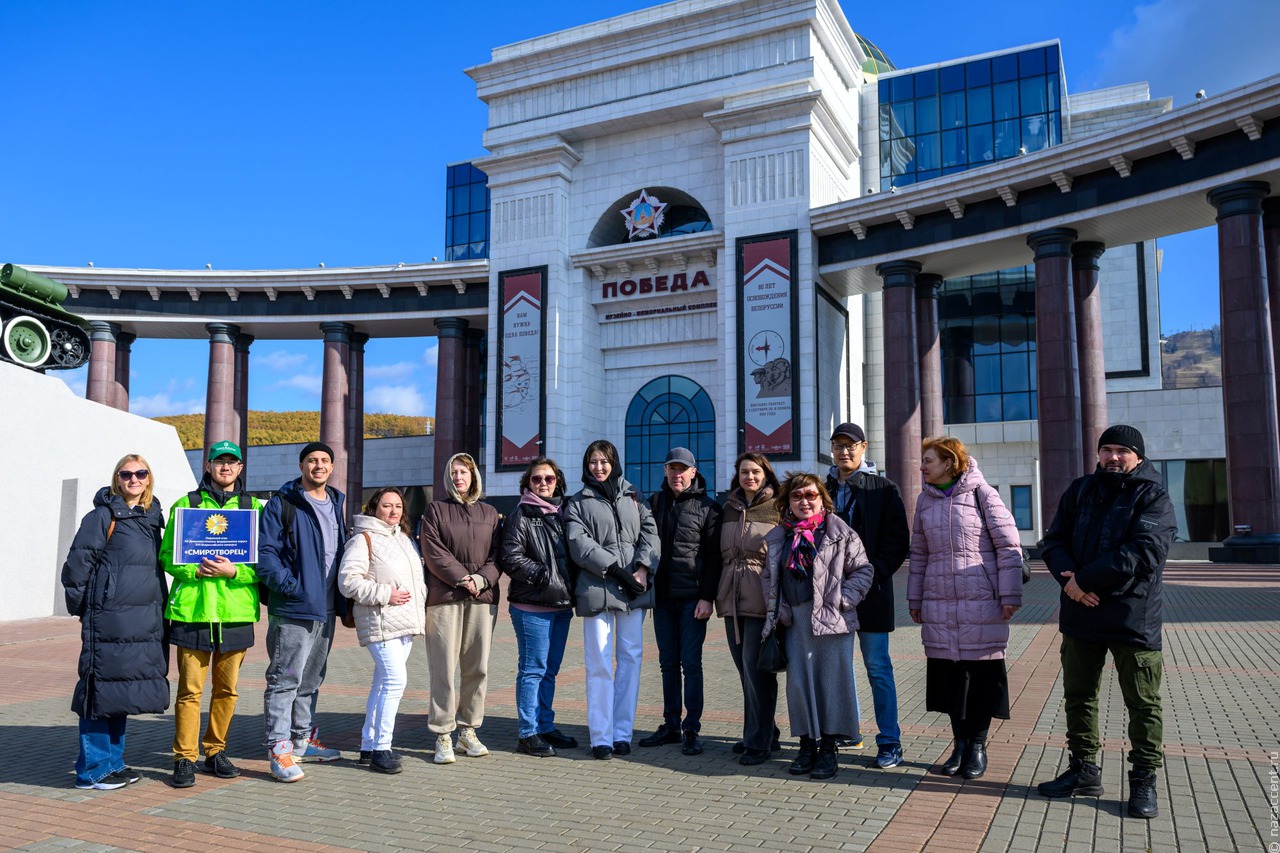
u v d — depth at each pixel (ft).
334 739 26.07
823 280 112.47
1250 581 66.85
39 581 57.98
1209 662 34.99
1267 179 82.33
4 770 22.68
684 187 119.75
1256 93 79.66
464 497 24.59
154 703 21.17
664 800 19.56
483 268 129.08
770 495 23.36
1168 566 81.35
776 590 21.95
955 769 21.22
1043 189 96.17
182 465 68.85
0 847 17.01
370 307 135.64
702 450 119.65
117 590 21.06
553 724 26.20
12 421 57.82
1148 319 127.34
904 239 105.19
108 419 63.62
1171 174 87.20
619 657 24.39
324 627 23.52
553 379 120.16
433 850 16.57
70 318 76.64
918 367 108.99
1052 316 95.04
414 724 27.81
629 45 119.96
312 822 18.35
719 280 117.29
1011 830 17.15
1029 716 26.84
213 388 136.67
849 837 16.93
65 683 35.73
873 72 161.48
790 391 106.93
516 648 45.37
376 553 22.98
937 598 21.30
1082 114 132.46
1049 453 94.17
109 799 20.15
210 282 135.44
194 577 21.63
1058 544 20.02
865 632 22.34
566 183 125.90
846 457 23.47
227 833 17.72
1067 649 19.65
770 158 111.55
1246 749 22.48
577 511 24.32
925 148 132.26
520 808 19.11
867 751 23.56
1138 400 123.95
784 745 24.73
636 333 124.36
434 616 23.56
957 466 21.76
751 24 113.60
